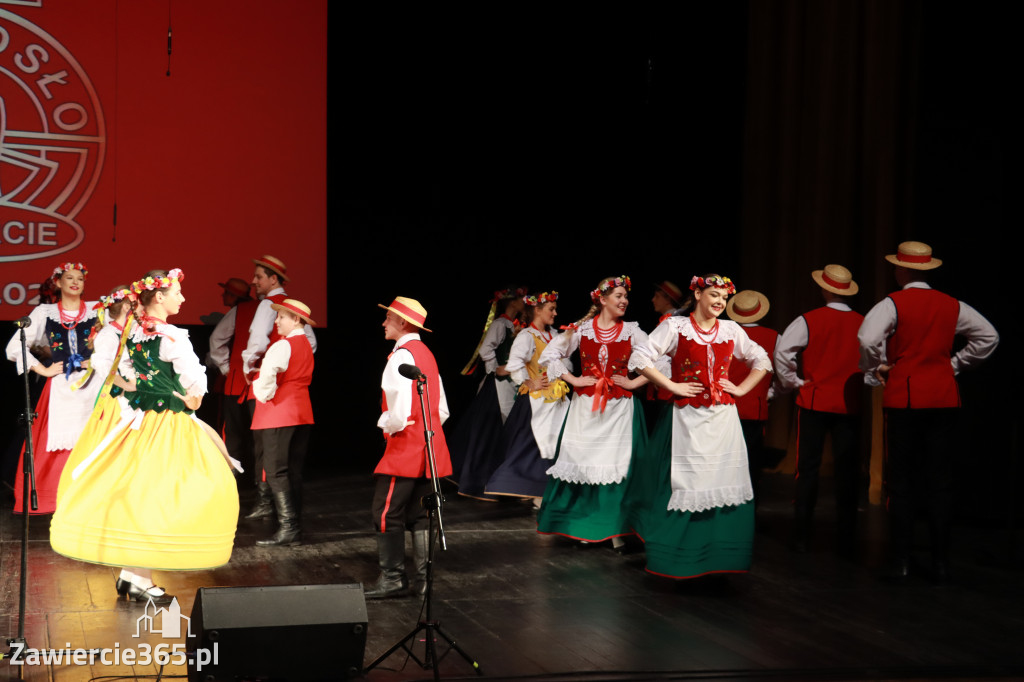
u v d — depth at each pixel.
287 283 7.55
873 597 4.21
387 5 8.34
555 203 8.82
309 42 7.55
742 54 8.76
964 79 6.20
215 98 7.35
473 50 8.52
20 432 5.41
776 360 5.04
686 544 4.23
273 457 4.93
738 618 3.89
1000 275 5.88
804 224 7.84
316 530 5.36
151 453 3.70
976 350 4.54
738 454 4.28
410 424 4.03
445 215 8.62
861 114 7.41
